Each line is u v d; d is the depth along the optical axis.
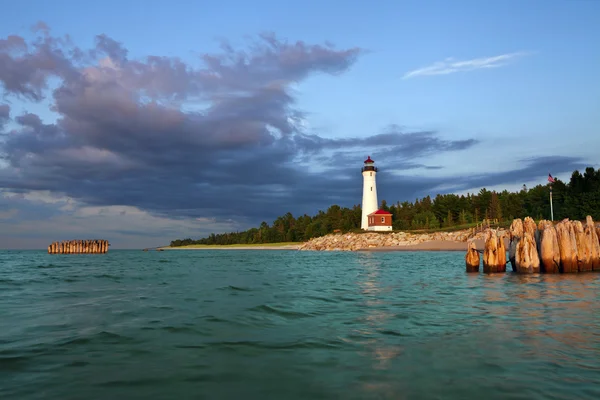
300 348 10.70
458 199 149.38
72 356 10.10
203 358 9.91
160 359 9.84
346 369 8.99
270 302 18.59
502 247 31.25
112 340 11.65
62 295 21.72
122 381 8.34
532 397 7.30
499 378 8.28
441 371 8.75
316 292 22.33
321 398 7.41
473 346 10.64
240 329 12.97
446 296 20.06
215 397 7.52
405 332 12.33
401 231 122.62
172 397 7.52
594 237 30.81
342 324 13.61
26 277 34.56
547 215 112.81
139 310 16.59
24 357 9.99
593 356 9.66
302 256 85.69
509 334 11.90
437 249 93.69
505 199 144.50
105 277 34.19
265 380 8.37
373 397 7.42
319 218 187.88
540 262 30.45
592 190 104.50
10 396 7.50
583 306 16.62
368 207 129.50
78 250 132.38
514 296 19.62
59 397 7.48
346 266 47.47
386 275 33.16
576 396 7.33
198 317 14.97
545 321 13.71
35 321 14.41
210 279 31.42
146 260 77.31
